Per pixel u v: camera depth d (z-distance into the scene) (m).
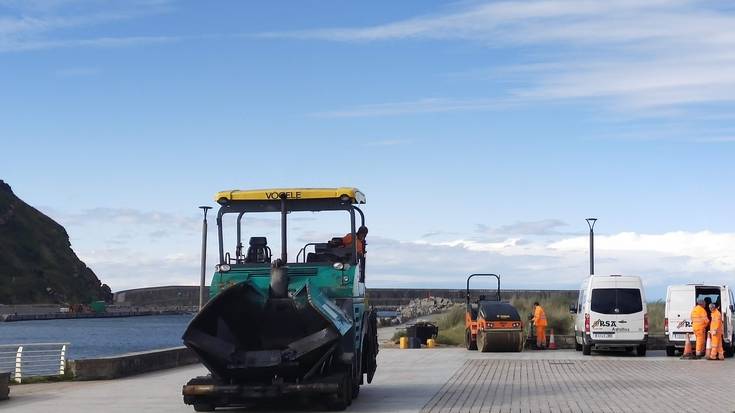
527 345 36.97
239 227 17.41
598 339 31.77
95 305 178.62
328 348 15.45
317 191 17.23
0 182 196.50
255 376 15.55
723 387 20.41
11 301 173.62
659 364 27.91
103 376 22.55
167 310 196.38
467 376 23.45
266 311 15.51
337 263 16.78
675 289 31.89
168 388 20.27
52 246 196.88
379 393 19.09
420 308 101.12
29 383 21.73
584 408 16.36
